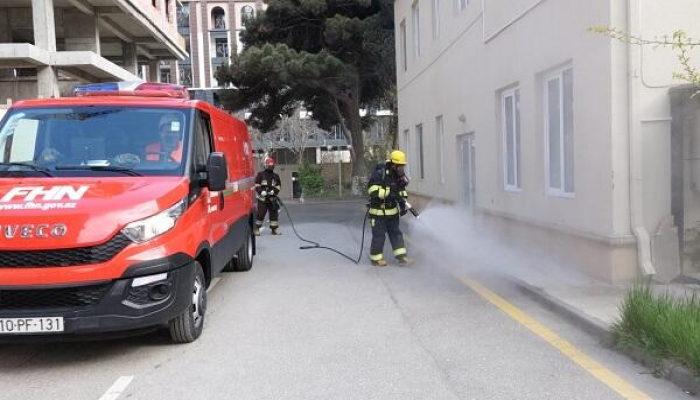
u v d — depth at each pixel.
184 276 5.43
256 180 15.30
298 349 5.58
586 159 7.77
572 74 8.16
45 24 21.84
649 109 7.16
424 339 5.80
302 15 28.28
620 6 7.05
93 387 4.73
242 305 7.40
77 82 26.02
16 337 4.89
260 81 28.47
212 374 4.97
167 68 67.12
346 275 9.25
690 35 7.11
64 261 4.87
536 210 9.30
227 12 68.06
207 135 7.15
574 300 6.65
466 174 13.37
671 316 4.85
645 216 7.25
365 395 4.45
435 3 15.74
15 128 6.17
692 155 7.18
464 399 4.34
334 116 34.50
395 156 9.86
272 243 13.49
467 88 12.54
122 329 4.98
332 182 37.62
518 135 10.26
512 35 9.98
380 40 25.89
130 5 26.28
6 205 5.04
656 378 4.62
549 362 5.05
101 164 5.98
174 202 5.43
